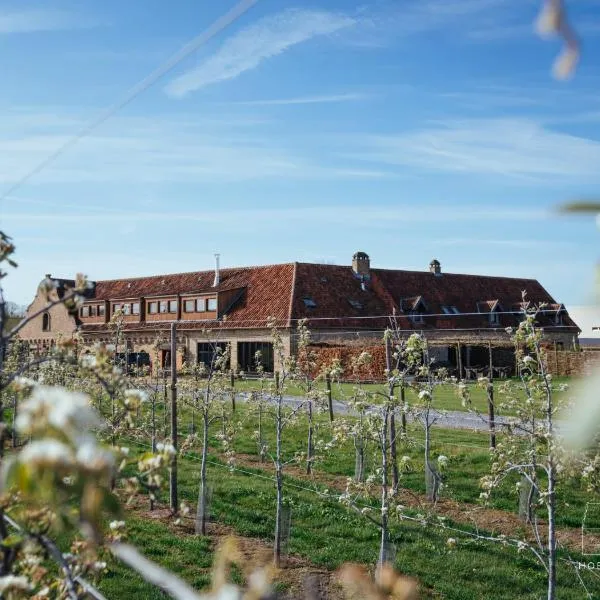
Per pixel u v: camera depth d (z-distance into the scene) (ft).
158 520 41.24
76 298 10.61
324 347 131.44
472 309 168.35
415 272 169.07
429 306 160.25
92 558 13.35
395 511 33.60
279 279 147.84
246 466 56.54
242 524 41.01
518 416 32.14
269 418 73.82
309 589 4.19
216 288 148.05
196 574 32.40
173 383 44.83
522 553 36.76
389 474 51.85
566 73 1.82
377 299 154.71
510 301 177.88
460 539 38.68
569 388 2.10
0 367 12.02
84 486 4.25
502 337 148.36
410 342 35.86
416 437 64.90
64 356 11.34
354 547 37.35
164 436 54.08
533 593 32.19
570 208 1.97
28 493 4.17
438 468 47.34
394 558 33.17
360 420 37.52
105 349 11.43
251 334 139.85
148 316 161.27
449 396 101.09
